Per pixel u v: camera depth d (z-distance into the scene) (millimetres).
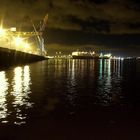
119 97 27953
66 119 17844
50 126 16141
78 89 34719
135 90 34469
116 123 17016
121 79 53219
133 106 22719
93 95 29219
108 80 50188
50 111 20125
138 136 14555
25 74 59469
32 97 26938
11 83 40344
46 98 26422
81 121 17391
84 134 14797
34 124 16484
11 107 21406
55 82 43875
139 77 59000
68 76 57969
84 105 22906
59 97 27281
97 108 21641
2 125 16156
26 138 14039
